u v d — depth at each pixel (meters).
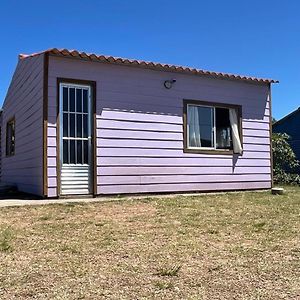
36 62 10.70
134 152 10.91
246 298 3.62
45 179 9.71
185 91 11.89
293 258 4.87
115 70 10.78
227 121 12.70
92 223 6.83
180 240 5.69
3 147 15.73
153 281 4.02
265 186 13.29
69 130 10.06
